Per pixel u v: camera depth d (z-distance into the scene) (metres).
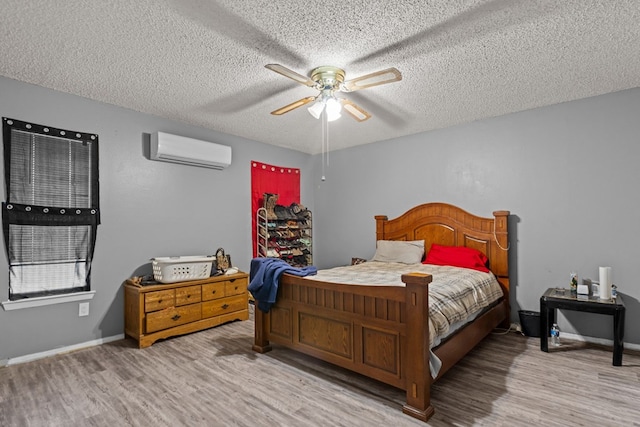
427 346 1.91
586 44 2.22
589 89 2.97
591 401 2.05
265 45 2.22
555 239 3.32
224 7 1.83
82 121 3.09
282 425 1.83
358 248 4.89
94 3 1.78
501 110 3.50
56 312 2.91
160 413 1.96
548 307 2.86
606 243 3.06
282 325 2.76
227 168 4.29
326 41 2.17
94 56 2.36
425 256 4.11
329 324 2.40
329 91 2.57
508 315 3.51
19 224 2.74
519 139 3.53
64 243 2.97
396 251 4.09
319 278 2.62
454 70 2.59
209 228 4.07
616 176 3.02
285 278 2.71
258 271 2.92
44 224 2.87
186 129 3.87
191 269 3.40
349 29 2.04
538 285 3.41
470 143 3.87
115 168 3.29
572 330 3.19
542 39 2.16
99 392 2.20
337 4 1.80
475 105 3.34
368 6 1.82
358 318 2.22
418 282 1.88
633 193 2.95
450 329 2.29
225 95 3.06
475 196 3.82
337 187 5.18
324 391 2.20
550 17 1.93
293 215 4.88
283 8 1.83
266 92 3.00
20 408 2.02
